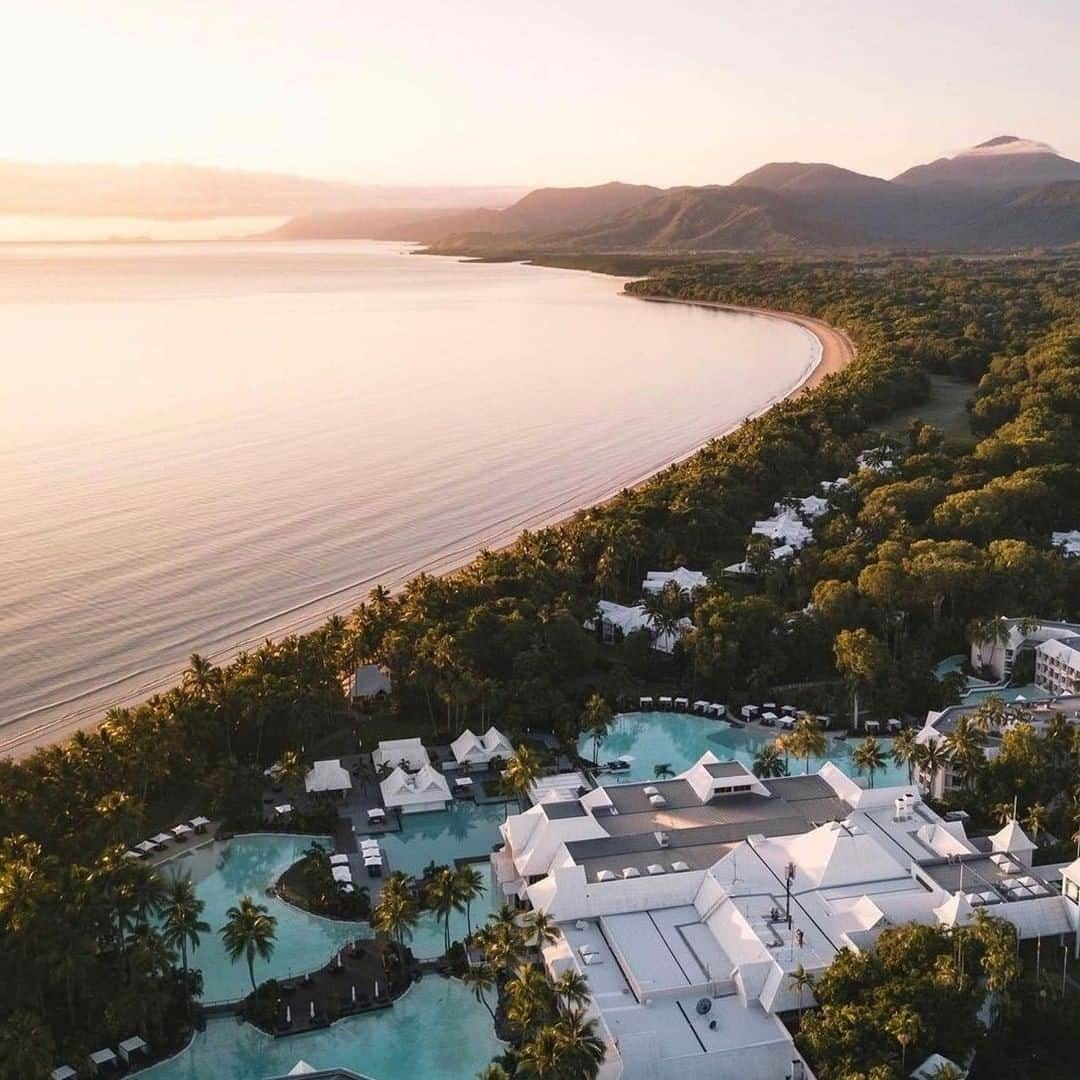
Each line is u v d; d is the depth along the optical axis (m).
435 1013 151.75
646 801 187.00
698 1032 136.50
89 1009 144.88
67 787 184.12
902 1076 127.81
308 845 193.88
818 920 152.75
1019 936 150.38
